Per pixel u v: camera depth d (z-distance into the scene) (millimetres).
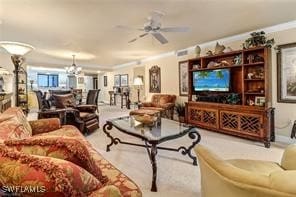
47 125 2965
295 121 3908
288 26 4031
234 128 4402
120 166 2930
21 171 868
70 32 4594
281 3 3160
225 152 3486
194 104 5367
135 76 9656
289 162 1685
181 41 5578
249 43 4301
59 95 5691
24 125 2402
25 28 4281
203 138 4375
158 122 3531
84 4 3100
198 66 5602
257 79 4328
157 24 3480
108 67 11500
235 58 4707
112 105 11867
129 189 1380
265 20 3916
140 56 8047
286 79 4082
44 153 1095
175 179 2537
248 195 1093
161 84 7660
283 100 4125
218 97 4914
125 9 3311
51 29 4363
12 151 986
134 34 4758
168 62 7270
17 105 3039
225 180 1185
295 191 931
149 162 3074
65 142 1131
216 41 5484
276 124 4254
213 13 3523
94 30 4441
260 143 4016
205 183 1557
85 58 8477
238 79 4852
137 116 3535
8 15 3525
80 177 975
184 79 6562
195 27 4293
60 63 9242
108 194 1043
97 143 4066
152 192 2244
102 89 13633
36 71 13398
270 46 4055
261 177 1060
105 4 3109
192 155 3264
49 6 3156
